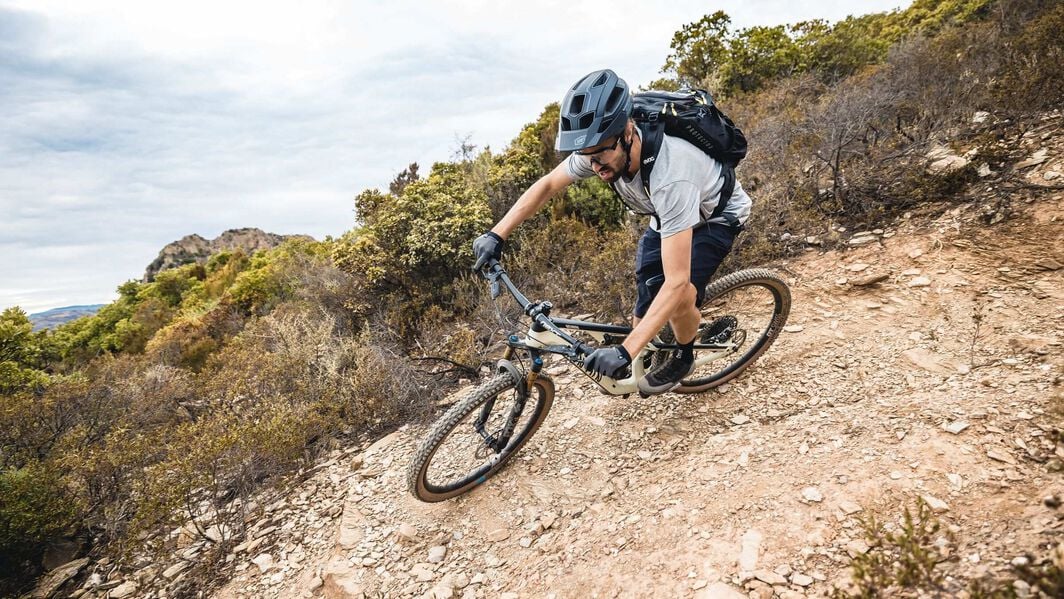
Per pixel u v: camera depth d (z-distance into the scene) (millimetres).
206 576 2883
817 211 4328
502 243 2770
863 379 2906
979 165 3840
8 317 8609
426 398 3990
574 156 2566
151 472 3281
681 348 2750
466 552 2562
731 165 2365
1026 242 3264
